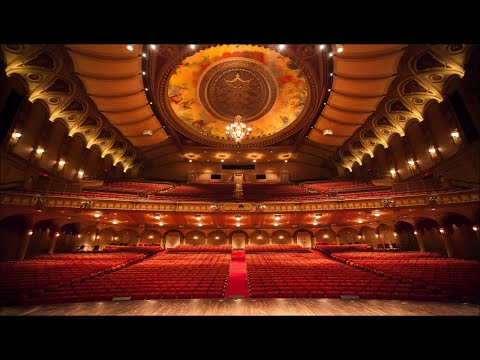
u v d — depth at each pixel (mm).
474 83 10883
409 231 16578
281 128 22609
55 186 14359
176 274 8492
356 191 18609
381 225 18172
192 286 6977
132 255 13414
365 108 15766
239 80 19828
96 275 8859
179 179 26766
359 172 23188
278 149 24828
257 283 7387
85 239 17344
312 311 4977
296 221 18719
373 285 6879
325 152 24125
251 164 27953
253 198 19375
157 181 24625
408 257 12281
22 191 12461
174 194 20031
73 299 5906
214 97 20797
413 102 14656
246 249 16562
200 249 16188
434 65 11891
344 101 15789
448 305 5387
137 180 23875
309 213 16281
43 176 14508
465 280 7355
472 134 11508
